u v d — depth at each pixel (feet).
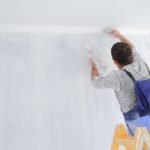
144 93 6.28
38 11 6.94
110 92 8.07
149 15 7.75
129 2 7.05
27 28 7.59
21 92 7.34
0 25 7.39
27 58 7.54
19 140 7.07
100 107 7.86
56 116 7.44
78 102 7.69
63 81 7.68
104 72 7.45
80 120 7.60
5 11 6.81
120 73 6.63
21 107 7.26
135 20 7.96
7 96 7.23
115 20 7.82
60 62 7.76
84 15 7.35
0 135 6.99
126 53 6.73
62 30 7.87
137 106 6.36
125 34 8.52
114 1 6.93
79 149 7.43
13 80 7.34
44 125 7.31
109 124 7.83
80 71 7.86
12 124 7.11
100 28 8.10
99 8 7.13
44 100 7.45
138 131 6.01
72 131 7.47
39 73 7.55
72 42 7.96
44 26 7.68
